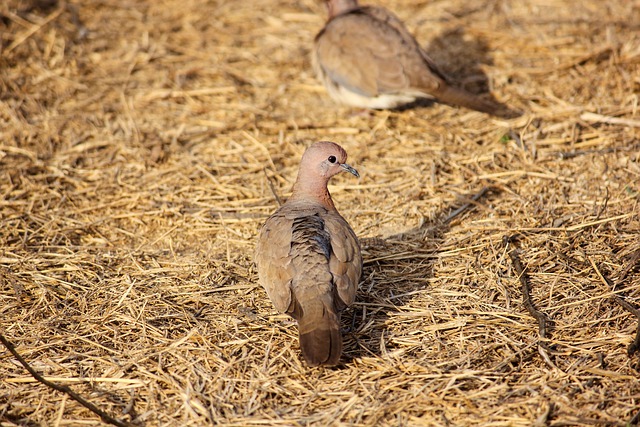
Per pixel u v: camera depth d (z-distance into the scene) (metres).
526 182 12.30
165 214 12.09
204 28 17.66
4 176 12.91
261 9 18.36
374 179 12.76
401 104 14.38
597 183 12.10
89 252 11.24
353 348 9.11
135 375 8.77
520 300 9.77
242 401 8.34
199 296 10.10
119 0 18.66
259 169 13.15
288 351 9.02
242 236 11.52
